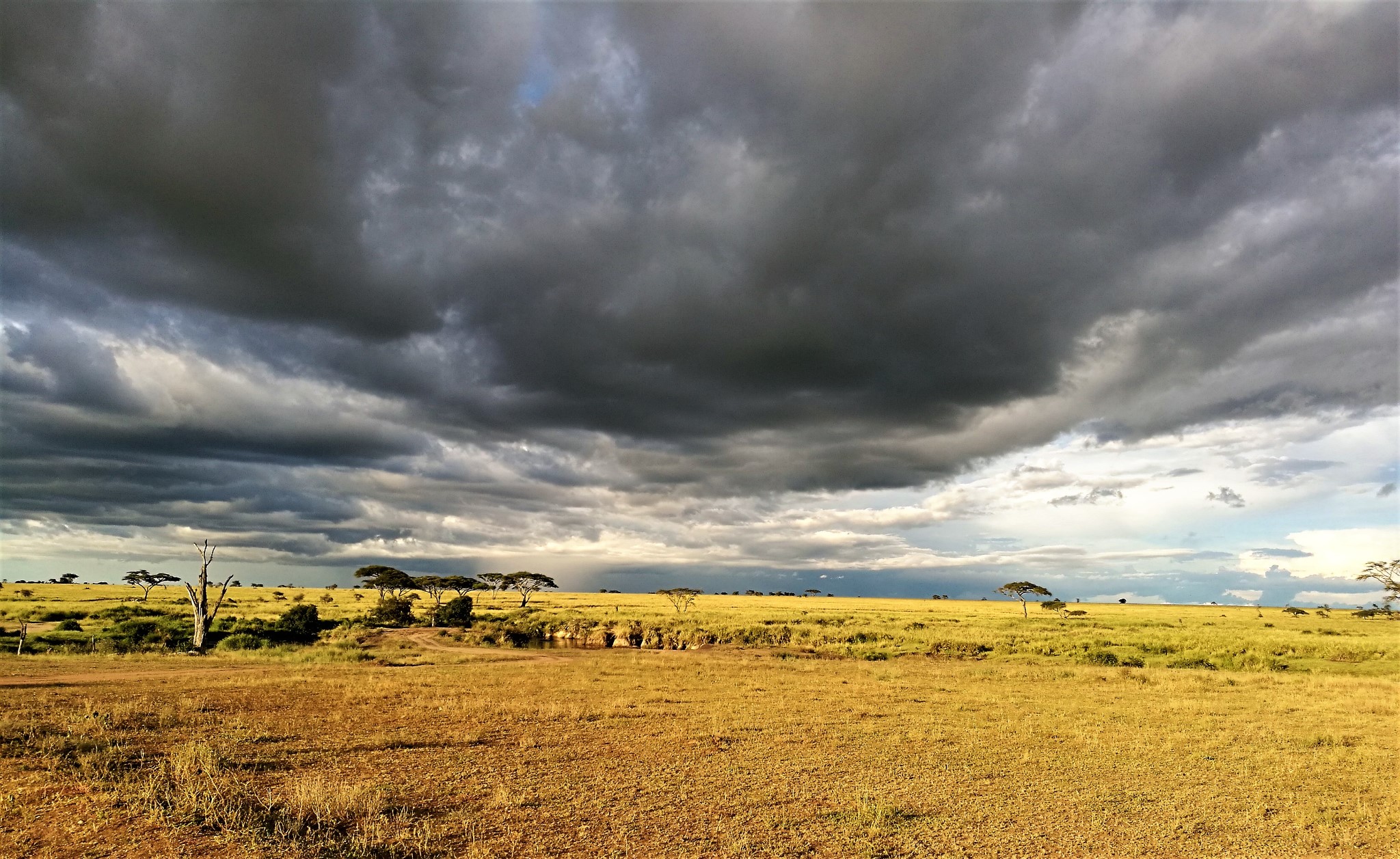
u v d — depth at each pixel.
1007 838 9.75
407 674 27.11
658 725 17.20
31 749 12.27
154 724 15.30
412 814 9.93
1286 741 16.72
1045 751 15.23
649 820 9.95
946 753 14.82
